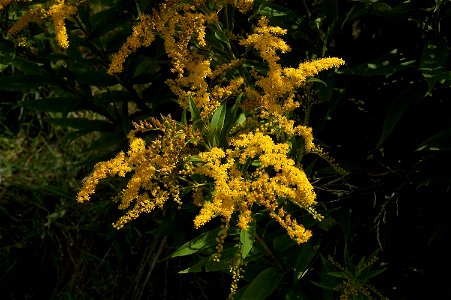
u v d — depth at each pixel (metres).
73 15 3.22
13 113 5.07
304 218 2.79
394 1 2.80
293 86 2.58
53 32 3.41
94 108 3.65
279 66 2.59
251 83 2.95
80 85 3.57
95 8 4.89
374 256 2.76
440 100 2.97
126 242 4.43
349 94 3.20
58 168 4.80
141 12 2.77
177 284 4.20
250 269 2.99
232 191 2.33
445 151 2.80
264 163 2.34
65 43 2.85
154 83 3.55
